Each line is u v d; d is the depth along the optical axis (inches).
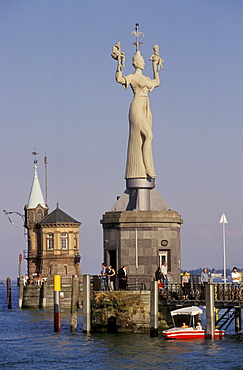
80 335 2635.3
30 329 3085.6
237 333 2647.6
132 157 2810.0
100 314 2583.7
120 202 2827.3
